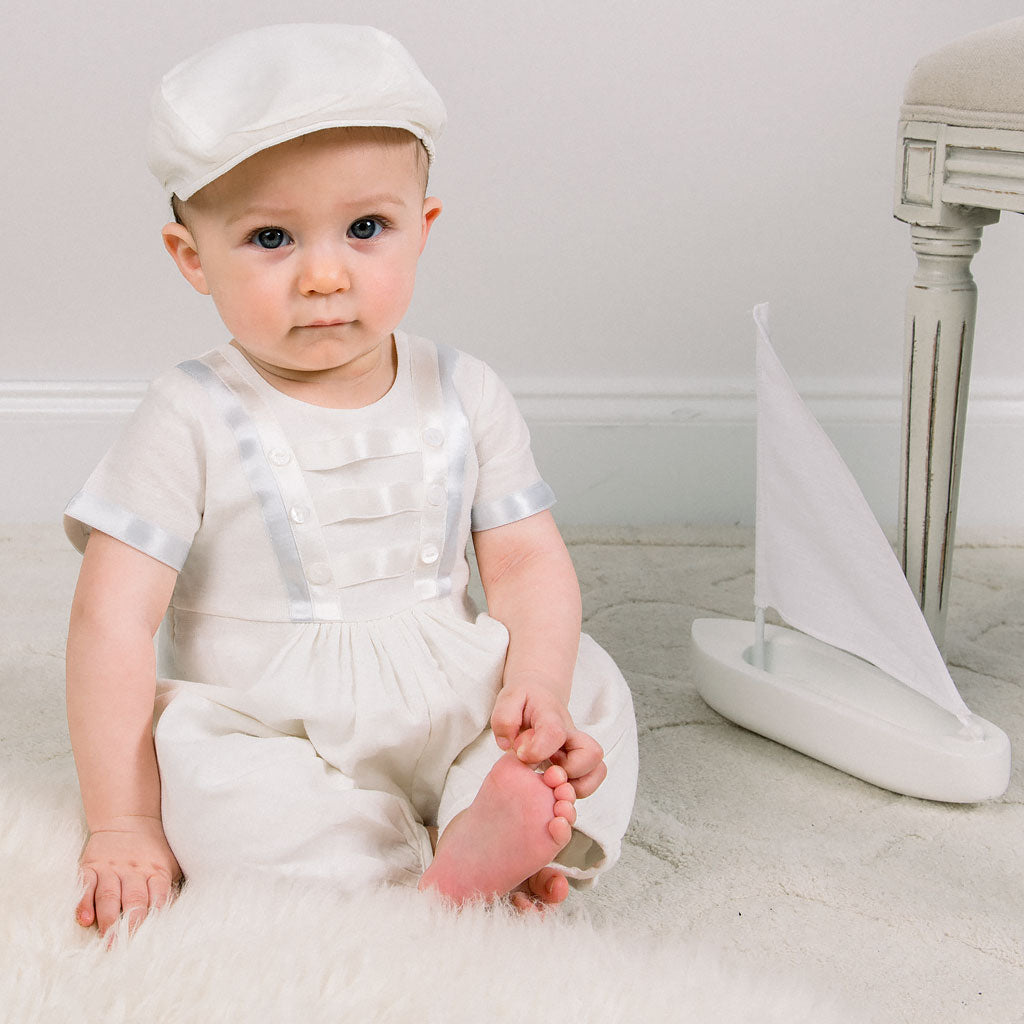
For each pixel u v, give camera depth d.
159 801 0.81
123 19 1.44
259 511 0.84
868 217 1.52
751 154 1.50
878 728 1.00
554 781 0.74
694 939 0.79
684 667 1.24
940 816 0.98
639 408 1.59
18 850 0.78
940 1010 0.76
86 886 0.75
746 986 0.72
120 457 0.84
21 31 1.44
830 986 0.77
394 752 0.84
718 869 0.91
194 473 0.84
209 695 0.83
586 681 0.90
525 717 0.81
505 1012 0.67
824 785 1.03
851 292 1.55
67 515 0.83
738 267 1.55
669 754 1.07
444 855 0.77
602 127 1.49
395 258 0.81
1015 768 1.04
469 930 0.73
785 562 1.08
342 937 0.71
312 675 0.83
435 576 0.89
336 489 0.85
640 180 1.51
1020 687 1.18
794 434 1.03
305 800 0.78
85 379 1.57
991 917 0.85
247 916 0.73
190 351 1.57
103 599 0.82
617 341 1.58
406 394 0.89
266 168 0.77
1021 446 1.58
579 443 1.60
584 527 1.60
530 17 1.45
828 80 1.47
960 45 0.99
